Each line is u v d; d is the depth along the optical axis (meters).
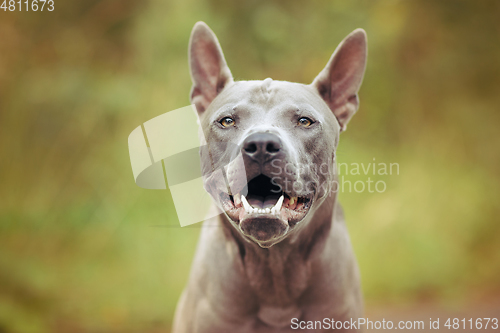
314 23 11.68
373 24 11.58
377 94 11.67
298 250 3.95
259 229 3.33
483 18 11.79
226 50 10.92
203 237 4.44
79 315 7.30
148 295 7.88
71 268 8.30
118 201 9.18
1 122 9.57
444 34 11.88
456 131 11.60
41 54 10.05
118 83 10.04
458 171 11.05
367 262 9.12
